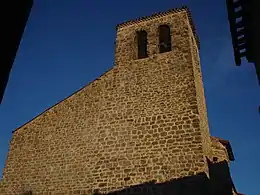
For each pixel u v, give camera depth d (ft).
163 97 51.75
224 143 61.52
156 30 62.90
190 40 58.90
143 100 52.85
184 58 55.31
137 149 48.32
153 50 59.57
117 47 63.46
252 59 27.61
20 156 55.42
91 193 47.14
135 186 45.34
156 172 45.27
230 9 24.35
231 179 48.44
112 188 46.42
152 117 50.37
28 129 58.03
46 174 51.57
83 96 57.52
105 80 58.03
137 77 56.24
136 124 50.72
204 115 55.88
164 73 54.65
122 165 47.75
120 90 55.62
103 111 54.24
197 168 43.21
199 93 55.06
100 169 48.70
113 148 49.83
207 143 52.24
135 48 62.49
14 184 52.70
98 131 52.42
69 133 54.24
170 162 45.24
